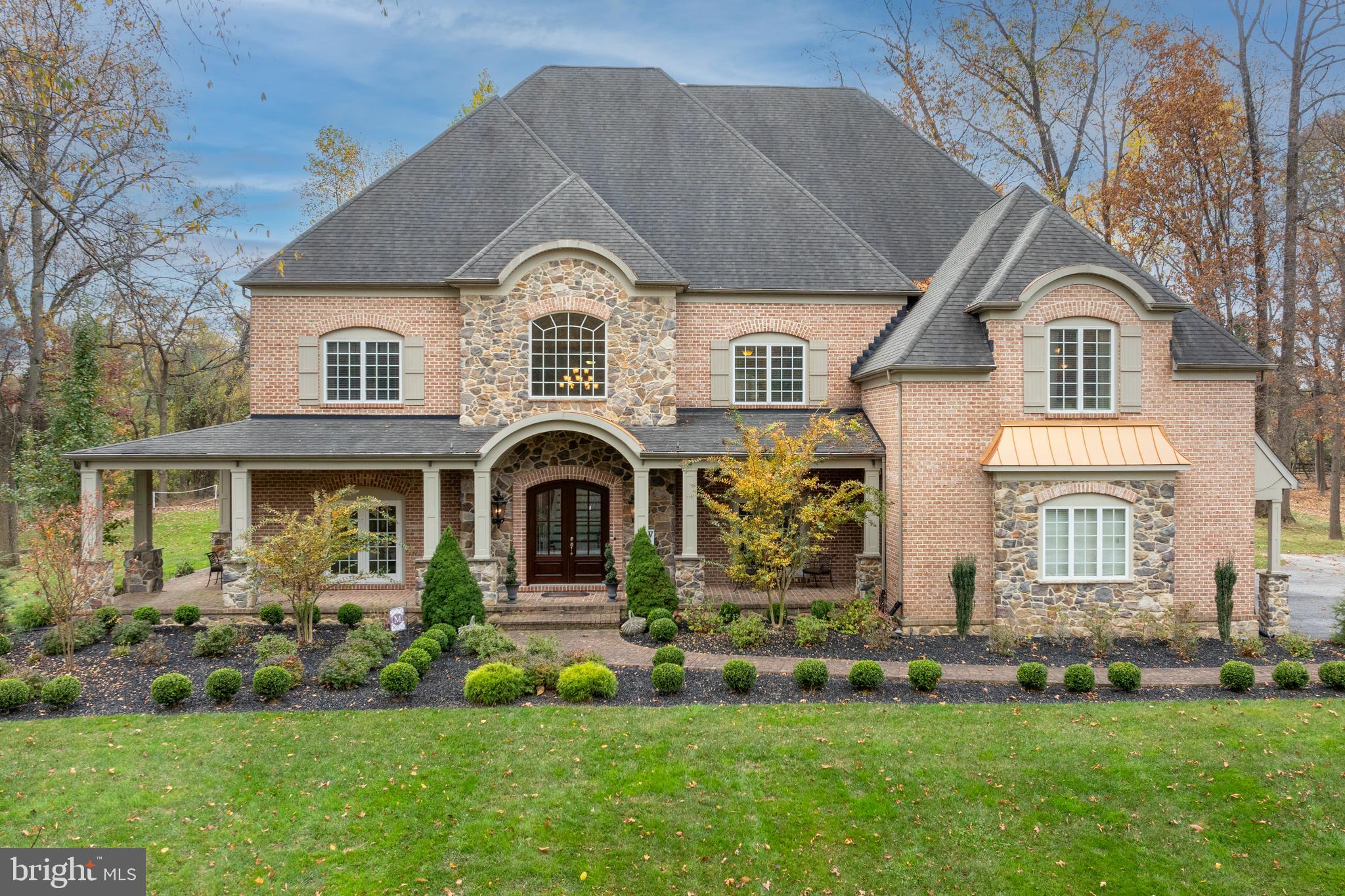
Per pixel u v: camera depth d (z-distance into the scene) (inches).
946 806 402.0
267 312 809.5
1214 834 386.3
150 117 493.4
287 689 515.8
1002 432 697.6
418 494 829.8
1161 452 688.4
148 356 1616.6
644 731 467.5
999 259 757.3
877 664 544.1
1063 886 352.5
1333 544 1331.2
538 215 815.1
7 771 414.0
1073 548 685.9
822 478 824.9
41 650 621.0
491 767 426.0
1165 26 1336.1
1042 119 1421.0
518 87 989.2
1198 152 1376.7
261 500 818.2
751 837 376.8
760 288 828.6
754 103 1034.7
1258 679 578.2
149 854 353.4
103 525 852.6
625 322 796.6
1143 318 706.8
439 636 615.8
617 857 361.4
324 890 336.2
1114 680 544.1
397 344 825.5
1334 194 1425.9
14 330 1067.3
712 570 832.9
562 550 834.2
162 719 477.4
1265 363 711.1
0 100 422.9
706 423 810.2
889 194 964.6
